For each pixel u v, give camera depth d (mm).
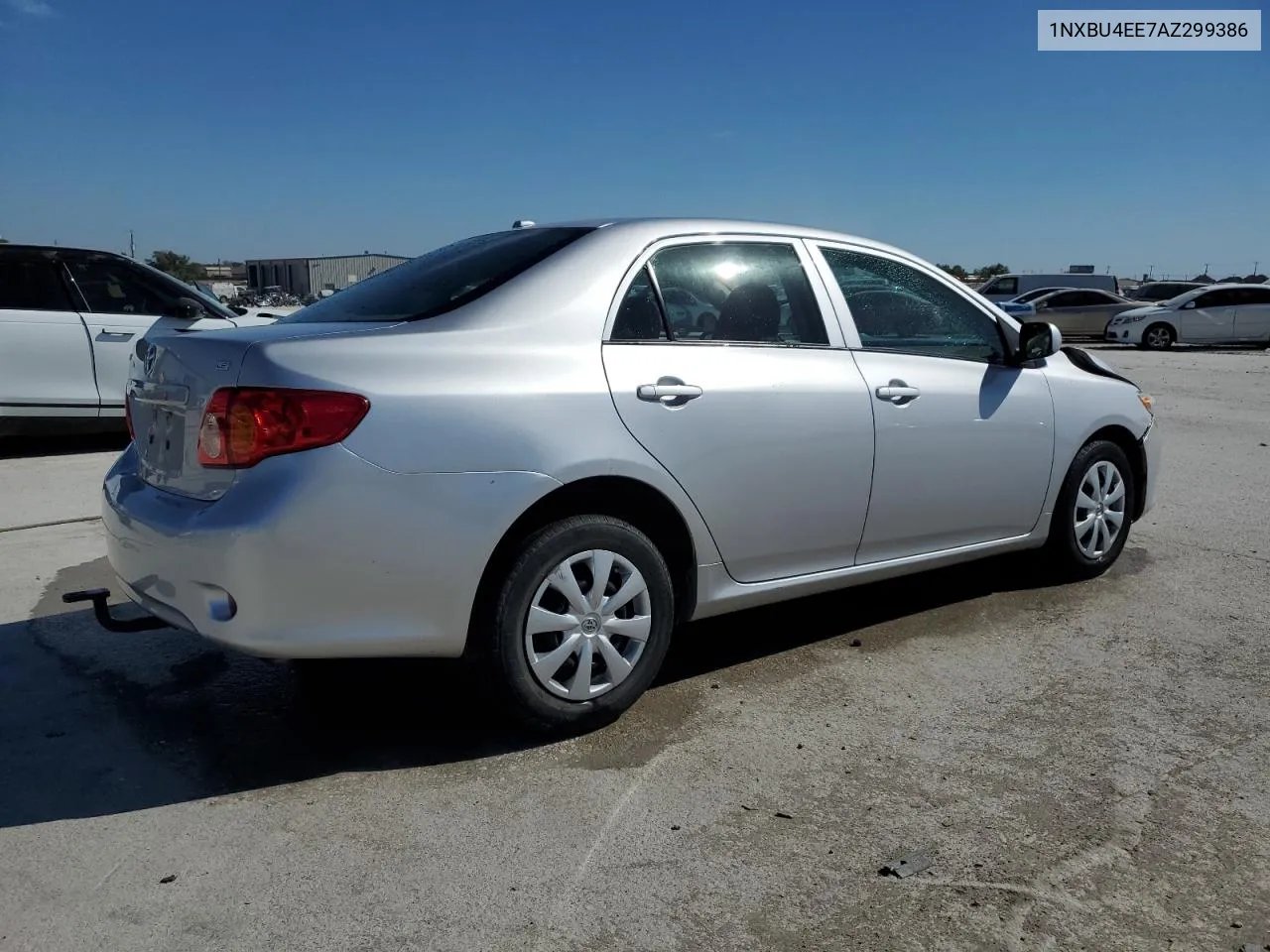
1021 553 5629
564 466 3176
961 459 4348
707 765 3260
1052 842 2846
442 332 3150
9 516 6375
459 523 3023
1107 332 26562
